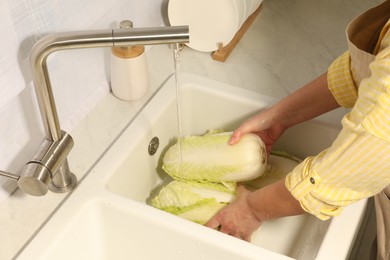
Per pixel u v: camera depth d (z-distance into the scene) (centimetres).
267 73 118
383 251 91
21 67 81
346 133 68
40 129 93
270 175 105
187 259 88
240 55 123
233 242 82
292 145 111
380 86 61
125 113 106
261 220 90
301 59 122
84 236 89
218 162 99
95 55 102
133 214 87
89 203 88
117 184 96
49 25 84
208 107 114
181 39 69
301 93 97
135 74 104
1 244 82
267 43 127
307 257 88
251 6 123
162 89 110
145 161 105
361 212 87
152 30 69
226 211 92
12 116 84
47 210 87
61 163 80
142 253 91
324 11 138
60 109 97
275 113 100
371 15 77
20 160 90
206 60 121
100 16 98
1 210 87
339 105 96
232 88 111
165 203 100
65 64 94
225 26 116
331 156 70
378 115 62
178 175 102
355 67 83
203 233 84
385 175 67
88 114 105
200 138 104
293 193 77
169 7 117
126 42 69
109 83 110
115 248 93
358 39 81
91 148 98
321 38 129
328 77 93
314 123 105
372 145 64
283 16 136
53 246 81
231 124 114
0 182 86
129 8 109
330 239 83
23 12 77
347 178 70
